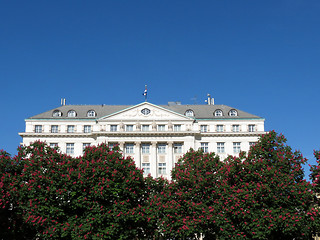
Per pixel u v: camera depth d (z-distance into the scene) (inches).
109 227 1819.6
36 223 1760.6
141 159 3277.6
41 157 2003.0
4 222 1772.9
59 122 3363.7
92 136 3321.9
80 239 1760.6
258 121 3393.2
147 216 1947.6
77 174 1908.2
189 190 2033.7
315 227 1895.9
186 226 1900.8
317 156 2039.9
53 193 1838.1
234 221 1943.9
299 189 1918.1
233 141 3344.0
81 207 1849.2
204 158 2171.5
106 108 3585.1
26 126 3336.6
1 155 1975.9
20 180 1909.4
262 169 1968.5
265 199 1904.5
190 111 3472.0
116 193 1882.4
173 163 3280.0
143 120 3341.5
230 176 2052.2
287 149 2076.8
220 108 3570.4
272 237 1939.0
